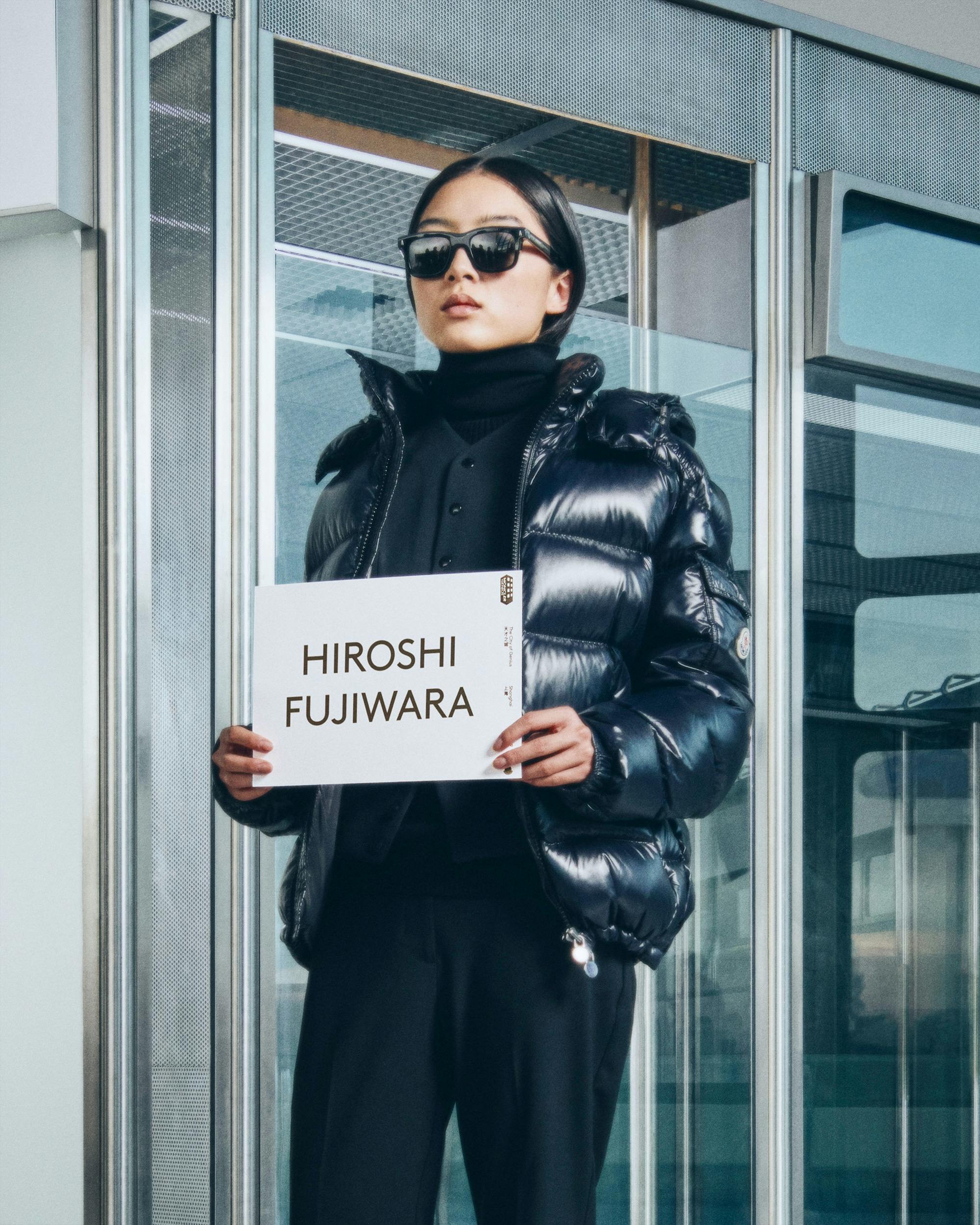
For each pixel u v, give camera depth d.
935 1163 2.47
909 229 2.64
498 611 1.50
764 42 2.59
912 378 2.62
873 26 2.69
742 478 2.47
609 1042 1.54
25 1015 1.98
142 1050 1.96
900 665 2.55
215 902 2.01
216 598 2.05
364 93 2.23
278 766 1.54
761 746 2.42
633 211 2.45
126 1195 1.93
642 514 1.60
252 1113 2.01
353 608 1.54
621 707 1.51
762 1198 2.33
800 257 2.56
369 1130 1.48
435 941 1.49
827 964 2.43
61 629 2.00
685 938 2.34
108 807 1.96
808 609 2.48
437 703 1.50
